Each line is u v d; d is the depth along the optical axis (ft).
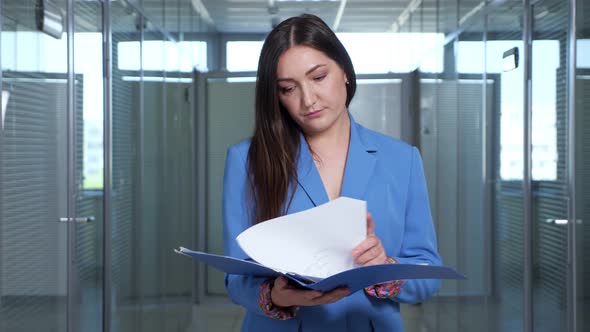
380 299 4.11
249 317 4.28
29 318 7.81
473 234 12.94
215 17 19.77
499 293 11.41
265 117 4.06
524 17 9.88
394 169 4.18
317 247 3.52
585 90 8.39
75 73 9.29
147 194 13.53
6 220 7.13
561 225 8.87
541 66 9.46
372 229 3.66
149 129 13.61
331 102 3.91
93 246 10.26
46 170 8.37
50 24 8.36
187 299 18.25
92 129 10.16
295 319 4.06
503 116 10.91
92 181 10.25
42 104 8.16
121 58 11.44
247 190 4.12
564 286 8.83
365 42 19.58
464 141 13.48
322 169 4.20
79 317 9.45
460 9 13.73
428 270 3.16
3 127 7.02
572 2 8.43
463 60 13.47
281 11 19.01
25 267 7.73
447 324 15.34
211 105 20.40
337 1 18.42
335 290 3.46
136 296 12.66
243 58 20.18
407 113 19.70
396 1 18.22
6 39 7.06
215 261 3.55
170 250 15.90
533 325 9.94
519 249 10.32
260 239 3.48
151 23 13.74
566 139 8.71
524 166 9.98
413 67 19.45
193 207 20.04
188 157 18.99
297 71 3.84
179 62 17.19
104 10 10.58
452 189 14.70
